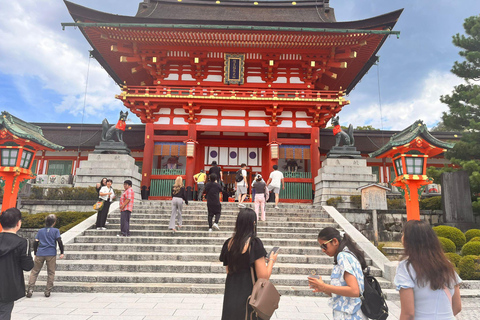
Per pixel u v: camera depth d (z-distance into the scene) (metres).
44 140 11.52
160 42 21.56
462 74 19.66
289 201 20.86
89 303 6.52
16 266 3.98
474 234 11.81
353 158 18.67
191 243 10.57
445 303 2.76
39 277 7.98
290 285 7.98
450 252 10.47
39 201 15.04
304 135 23.88
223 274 8.38
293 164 25.38
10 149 10.57
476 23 19.08
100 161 17.77
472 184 15.70
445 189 14.08
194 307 6.31
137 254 9.39
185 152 21.86
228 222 12.58
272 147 21.69
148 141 21.80
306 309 6.38
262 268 3.37
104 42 22.36
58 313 5.81
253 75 23.78
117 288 7.53
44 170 26.39
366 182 17.98
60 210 14.99
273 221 12.62
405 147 10.12
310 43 21.53
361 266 3.34
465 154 17.72
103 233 11.13
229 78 22.64
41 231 7.19
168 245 10.06
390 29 21.28
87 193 15.76
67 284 7.63
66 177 19.73
